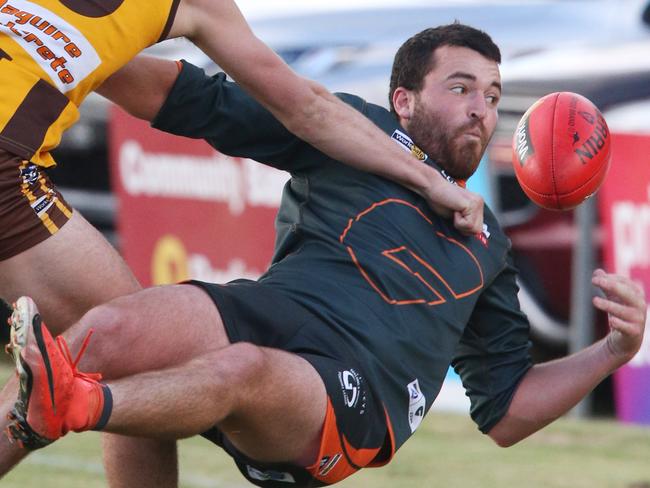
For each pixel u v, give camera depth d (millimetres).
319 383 13242
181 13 13148
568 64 28875
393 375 14164
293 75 13781
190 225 29750
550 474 22859
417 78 15211
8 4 12648
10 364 32375
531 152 14961
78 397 11211
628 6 30016
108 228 32969
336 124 14039
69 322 13195
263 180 28469
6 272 12875
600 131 14977
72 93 12711
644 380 26016
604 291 15156
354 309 14039
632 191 25906
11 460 12305
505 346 16031
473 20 30781
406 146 15172
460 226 14602
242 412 12617
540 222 27812
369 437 14062
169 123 14875
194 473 23016
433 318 14508
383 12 31797
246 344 12641
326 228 14625
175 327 12797
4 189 12391
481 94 15078
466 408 27750
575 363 15984
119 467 14914
